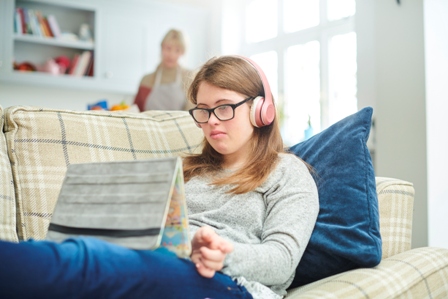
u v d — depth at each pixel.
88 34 4.13
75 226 0.72
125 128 1.30
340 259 0.99
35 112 1.18
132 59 4.23
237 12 4.43
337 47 3.38
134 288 0.62
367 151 1.07
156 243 0.62
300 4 3.73
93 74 4.10
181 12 4.41
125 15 4.19
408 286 0.92
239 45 4.44
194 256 0.73
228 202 1.04
